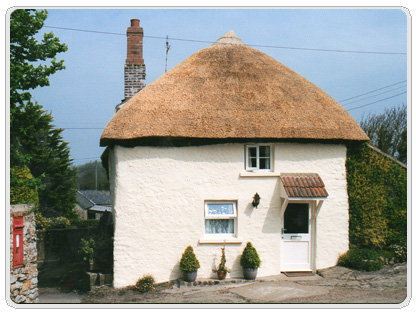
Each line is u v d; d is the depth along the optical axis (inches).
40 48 605.6
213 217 506.9
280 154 521.0
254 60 582.9
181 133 490.0
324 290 449.1
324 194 496.4
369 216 542.9
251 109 517.0
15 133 620.7
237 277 505.4
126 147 497.7
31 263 471.2
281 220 522.6
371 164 546.6
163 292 464.1
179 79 544.7
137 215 495.2
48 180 1246.9
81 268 565.0
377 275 494.0
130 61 679.7
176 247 499.8
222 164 511.2
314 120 522.6
